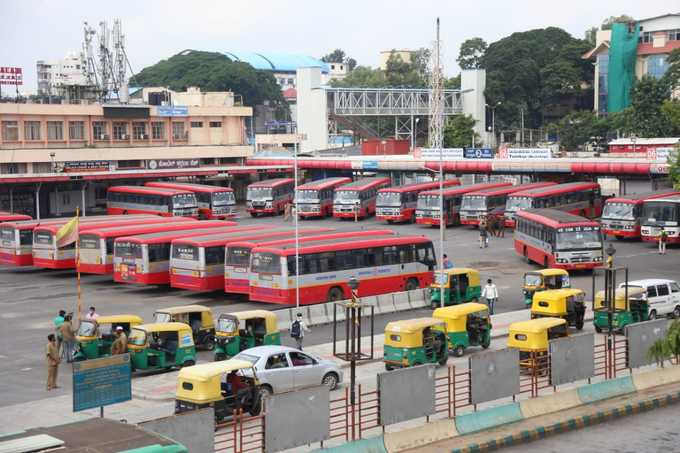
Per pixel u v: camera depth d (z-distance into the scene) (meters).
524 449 28.17
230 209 88.19
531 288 47.72
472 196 79.88
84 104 103.88
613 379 33.66
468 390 29.86
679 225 68.25
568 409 31.59
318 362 32.19
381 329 44.03
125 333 36.44
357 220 88.94
